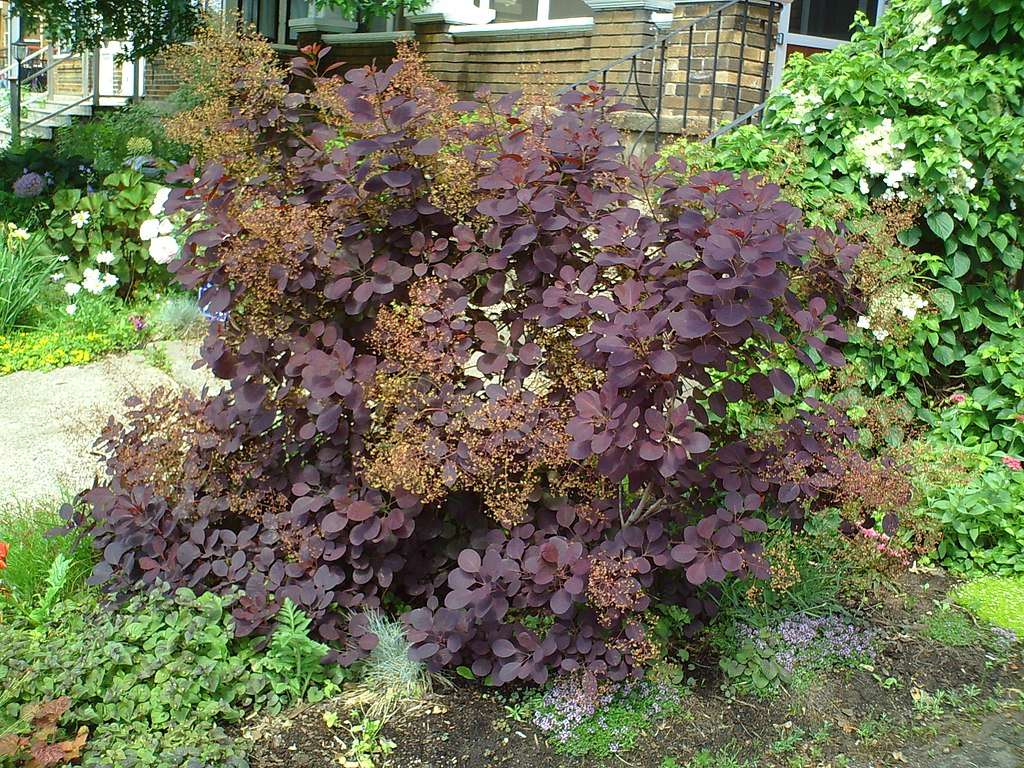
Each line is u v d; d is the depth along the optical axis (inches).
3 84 625.9
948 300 194.1
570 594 112.7
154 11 431.2
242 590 127.6
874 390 188.4
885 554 144.2
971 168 195.3
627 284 109.8
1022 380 186.5
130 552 134.3
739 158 199.9
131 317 272.1
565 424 115.5
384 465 114.9
